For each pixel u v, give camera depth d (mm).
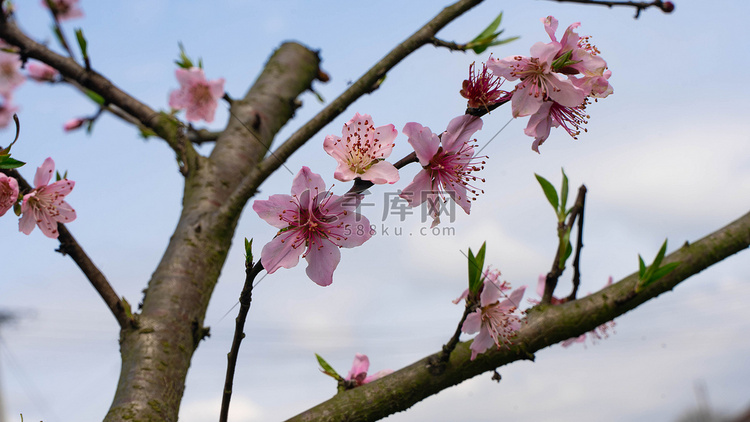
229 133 564
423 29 462
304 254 355
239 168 537
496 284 398
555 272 406
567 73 362
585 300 402
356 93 454
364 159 354
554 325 395
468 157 367
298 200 354
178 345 435
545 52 356
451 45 468
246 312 344
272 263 348
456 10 464
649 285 398
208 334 458
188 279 460
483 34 476
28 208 421
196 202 501
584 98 362
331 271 356
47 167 428
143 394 409
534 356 392
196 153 527
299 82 650
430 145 362
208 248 476
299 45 688
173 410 415
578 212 411
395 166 363
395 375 393
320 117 457
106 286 429
